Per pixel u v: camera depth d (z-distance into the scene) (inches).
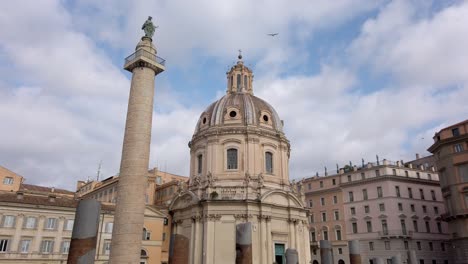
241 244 1111.6
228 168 1898.4
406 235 2635.3
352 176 2997.0
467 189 2066.9
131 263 976.3
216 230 1683.1
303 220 1915.6
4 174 2755.9
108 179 3206.2
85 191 3619.6
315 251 3065.9
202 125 2086.6
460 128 2180.1
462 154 2127.2
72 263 816.3
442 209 2901.1
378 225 2733.8
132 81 1150.3
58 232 2028.8
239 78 2310.5
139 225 1019.9
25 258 1910.7
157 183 3154.5
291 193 1857.8
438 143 2253.9
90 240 844.6
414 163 3412.9
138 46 1171.3
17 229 1929.1
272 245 1718.8
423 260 2650.1
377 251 2689.5
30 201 2010.3
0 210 1914.4
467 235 2039.9
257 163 1893.5
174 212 1950.1
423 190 2878.9
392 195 2726.4
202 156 1984.5
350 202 2935.5
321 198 3137.3
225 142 1930.4
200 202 1739.7
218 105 2085.4
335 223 2987.2
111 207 2215.8
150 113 1132.5
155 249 2204.7
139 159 1065.5
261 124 2014.0
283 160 2021.4
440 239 2790.4
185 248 1192.2
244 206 1710.1
